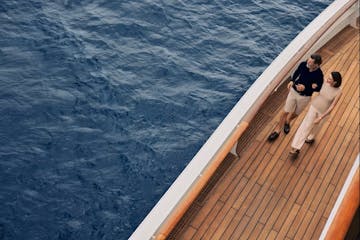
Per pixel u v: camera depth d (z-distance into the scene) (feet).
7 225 41.65
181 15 66.49
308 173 32.91
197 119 53.01
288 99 33.04
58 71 56.54
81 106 52.80
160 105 53.88
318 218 30.40
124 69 57.82
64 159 47.39
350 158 34.24
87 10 65.72
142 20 65.00
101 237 41.52
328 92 30.96
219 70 59.41
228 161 33.06
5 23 61.62
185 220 29.48
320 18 41.01
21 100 52.49
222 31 65.05
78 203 43.88
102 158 47.85
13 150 47.52
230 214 30.07
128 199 44.57
